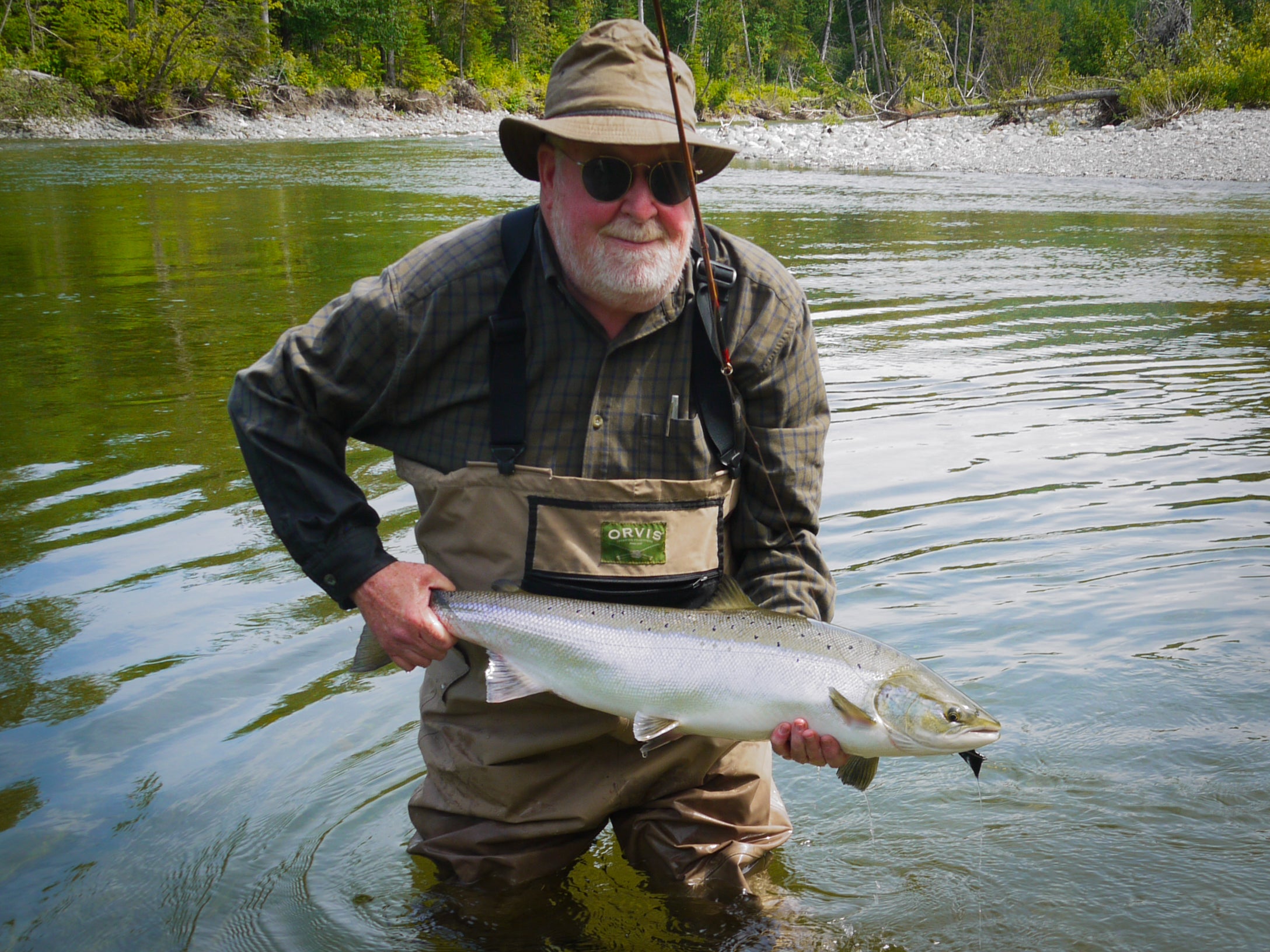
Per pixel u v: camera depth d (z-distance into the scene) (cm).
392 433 142
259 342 434
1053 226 825
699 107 2956
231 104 2359
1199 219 859
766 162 1468
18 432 321
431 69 2944
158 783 162
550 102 133
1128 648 200
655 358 135
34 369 394
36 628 206
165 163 1452
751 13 3850
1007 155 1421
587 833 148
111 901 138
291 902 139
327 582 138
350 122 2478
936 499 274
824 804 164
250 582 226
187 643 202
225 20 2320
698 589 139
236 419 140
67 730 174
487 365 136
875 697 125
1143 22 2503
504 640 133
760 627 130
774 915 138
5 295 541
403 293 134
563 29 3631
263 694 186
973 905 138
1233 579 226
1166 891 139
